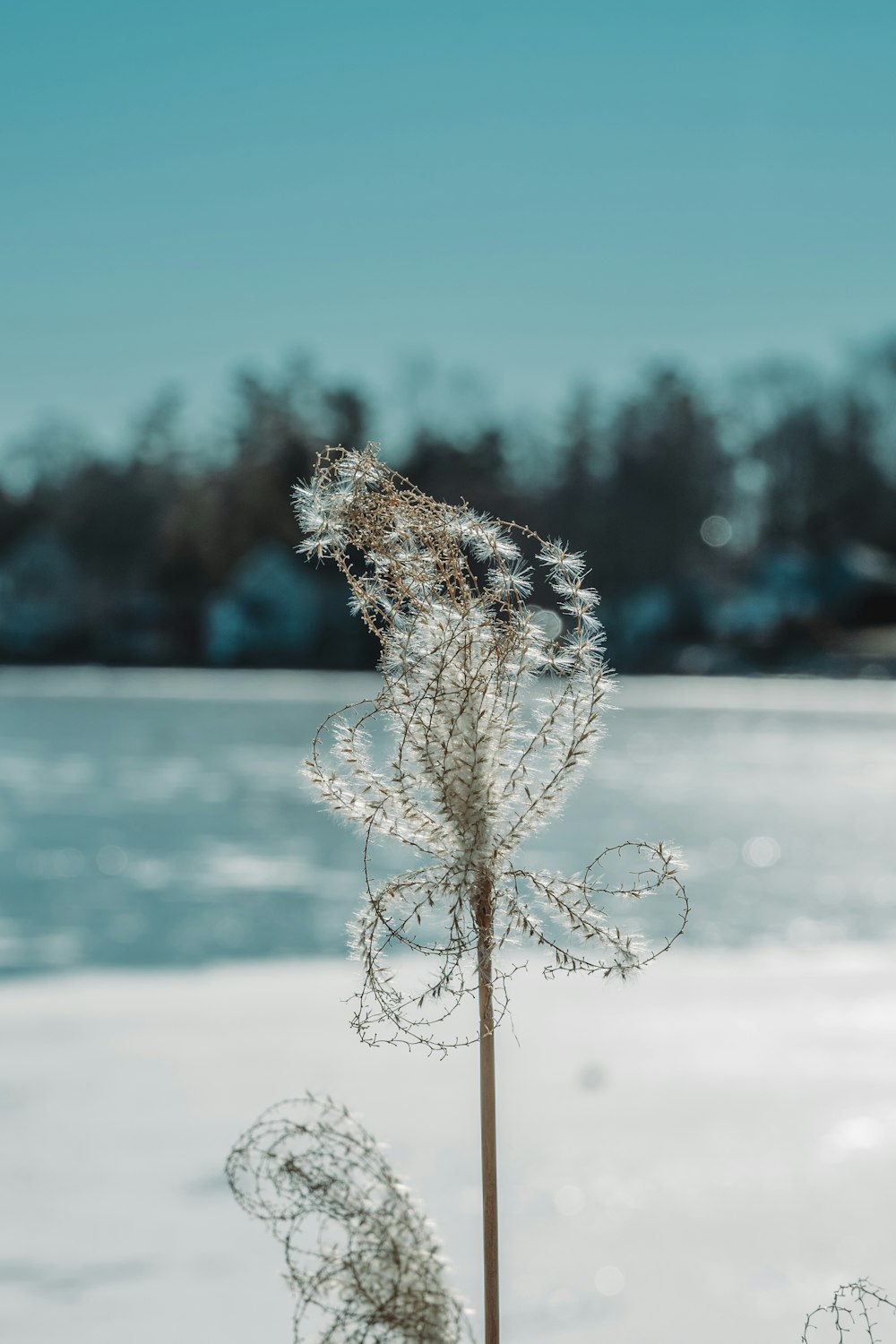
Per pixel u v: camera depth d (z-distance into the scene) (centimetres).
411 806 153
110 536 9944
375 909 151
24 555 9838
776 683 7769
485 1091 151
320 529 153
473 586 154
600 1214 304
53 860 1424
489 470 8794
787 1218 300
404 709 153
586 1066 449
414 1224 164
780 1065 447
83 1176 332
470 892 150
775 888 1248
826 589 8606
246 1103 399
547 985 596
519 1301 254
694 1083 425
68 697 6234
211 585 9444
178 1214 304
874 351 8938
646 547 9175
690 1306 250
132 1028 507
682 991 582
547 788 151
